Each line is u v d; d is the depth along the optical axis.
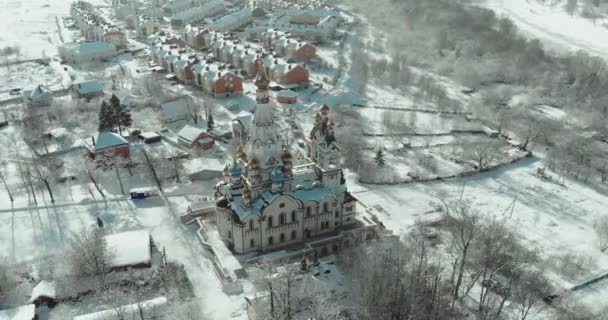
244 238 117.44
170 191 148.50
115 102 179.12
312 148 126.25
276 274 106.69
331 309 97.50
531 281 112.56
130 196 145.12
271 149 118.25
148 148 175.50
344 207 127.25
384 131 191.25
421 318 99.88
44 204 140.88
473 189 157.25
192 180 155.00
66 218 135.00
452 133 192.38
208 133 176.25
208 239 124.88
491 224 120.56
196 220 132.88
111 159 157.25
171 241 126.31
